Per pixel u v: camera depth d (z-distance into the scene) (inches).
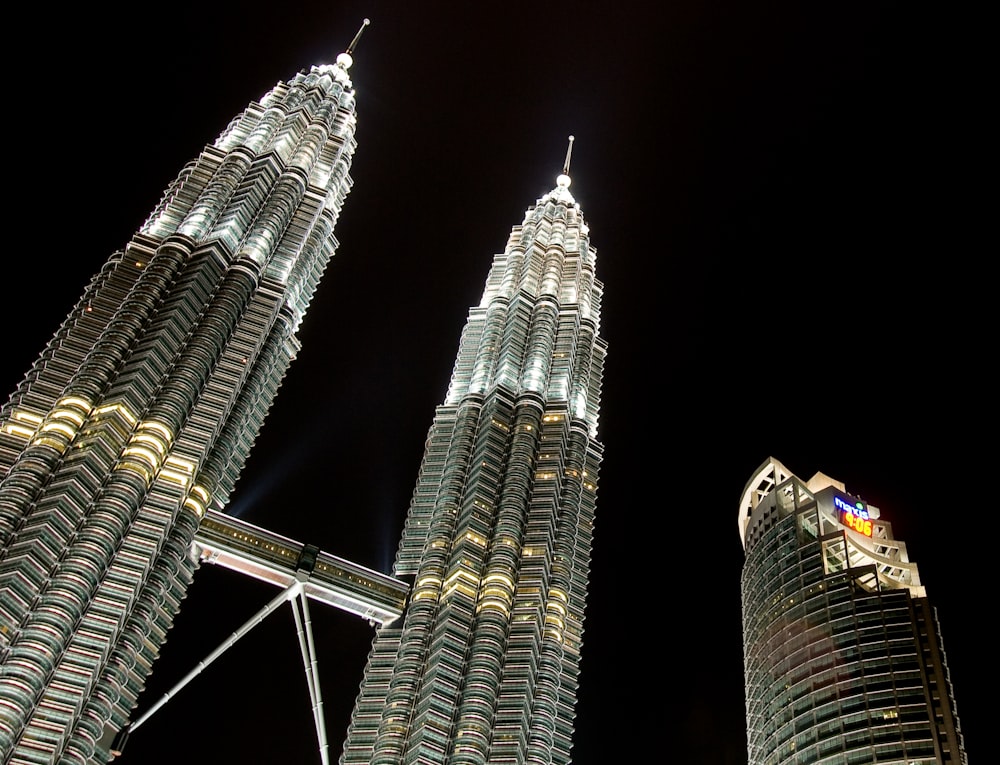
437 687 6200.8
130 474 6417.3
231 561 7288.4
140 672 6136.8
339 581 7229.3
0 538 5797.2
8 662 5354.3
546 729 6338.6
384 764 5900.6
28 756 5162.4
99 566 5949.8
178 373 7121.1
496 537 7268.7
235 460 7554.1
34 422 6717.5
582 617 7308.1
